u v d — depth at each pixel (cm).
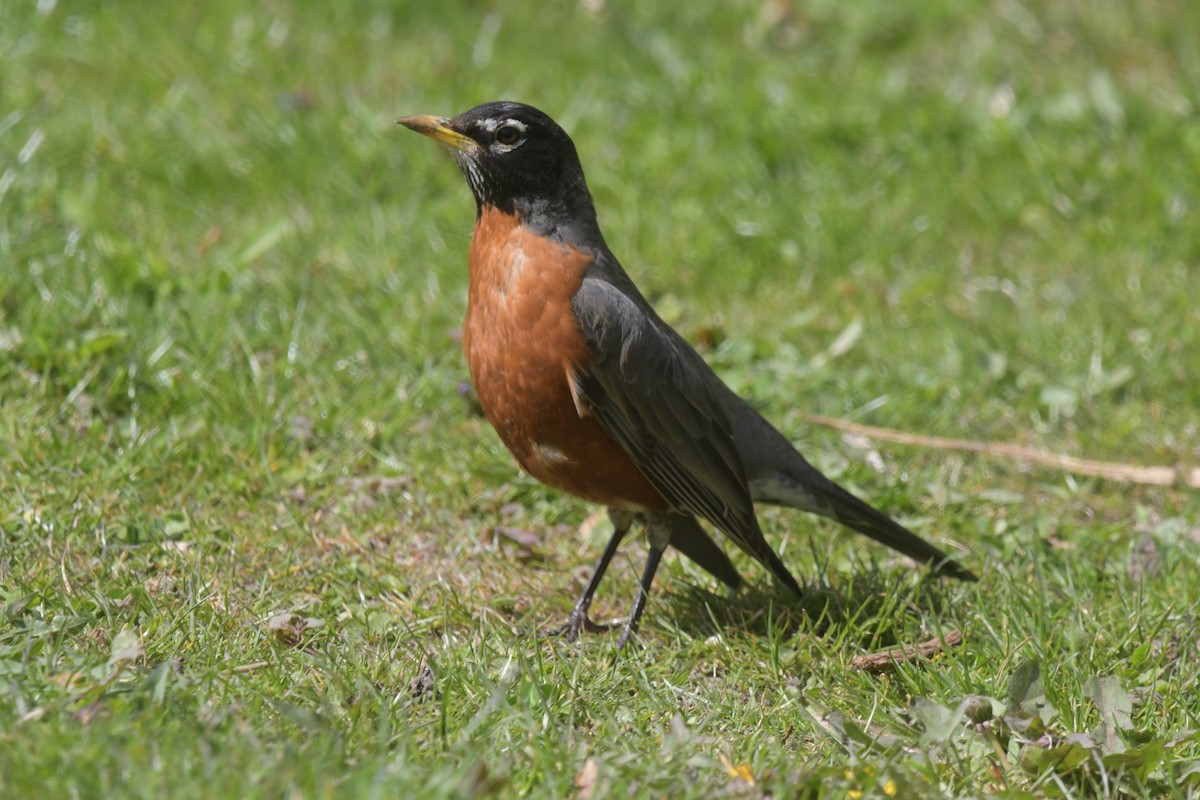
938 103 1636
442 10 1788
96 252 1220
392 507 999
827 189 1509
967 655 826
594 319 862
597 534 1001
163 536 904
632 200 1462
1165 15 1827
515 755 665
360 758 638
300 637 807
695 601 927
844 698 784
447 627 847
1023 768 695
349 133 1508
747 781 664
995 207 1492
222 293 1218
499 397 886
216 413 1055
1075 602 890
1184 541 984
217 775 593
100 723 619
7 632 728
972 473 1111
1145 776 689
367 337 1190
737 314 1327
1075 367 1249
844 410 1187
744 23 1803
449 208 1428
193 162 1445
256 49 1655
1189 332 1290
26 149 1370
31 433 974
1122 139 1583
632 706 761
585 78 1672
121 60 1600
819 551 993
